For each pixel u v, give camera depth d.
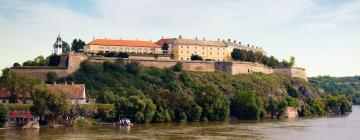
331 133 190.00
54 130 186.38
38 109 198.88
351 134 187.25
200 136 171.75
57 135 169.12
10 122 198.62
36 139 157.75
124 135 172.25
